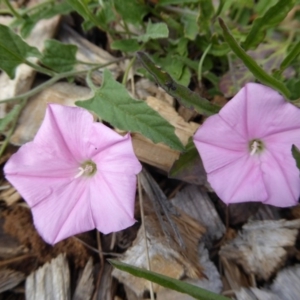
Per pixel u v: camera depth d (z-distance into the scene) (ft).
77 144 0.21
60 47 0.26
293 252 0.23
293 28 0.28
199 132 0.21
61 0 0.29
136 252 0.23
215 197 0.25
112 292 0.23
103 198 0.20
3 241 0.24
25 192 0.21
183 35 0.27
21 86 0.26
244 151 0.22
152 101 0.26
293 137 0.21
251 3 0.27
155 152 0.24
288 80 0.26
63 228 0.21
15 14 0.27
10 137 0.25
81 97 0.26
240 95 0.20
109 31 0.28
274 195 0.21
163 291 0.22
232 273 0.23
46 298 0.23
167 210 0.24
